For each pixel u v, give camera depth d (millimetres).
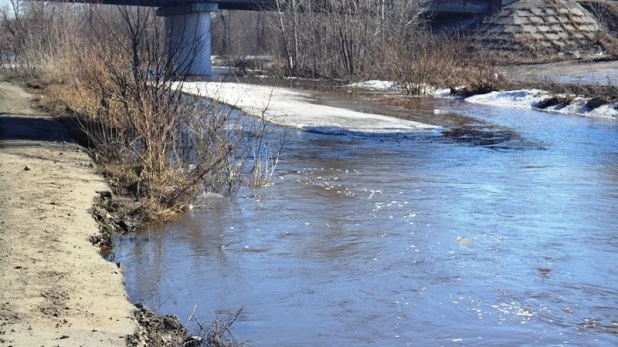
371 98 31672
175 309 7059
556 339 6430
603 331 6605
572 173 14336
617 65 44844
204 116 12789
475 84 33031
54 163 12727
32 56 34531
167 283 7789
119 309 6457
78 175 11773
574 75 39094
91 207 9852
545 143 18750
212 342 6188
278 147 17047
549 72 41688
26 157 13250
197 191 11672
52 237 8297
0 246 7867
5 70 39312
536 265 8438
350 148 17266
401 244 9211
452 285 7754
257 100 27047
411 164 15156
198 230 9875
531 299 7375
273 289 7625
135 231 9844
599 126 22484
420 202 11516
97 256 7863
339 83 42938
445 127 21859
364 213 10766
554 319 6875
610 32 59469
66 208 9602
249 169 14180
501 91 31531
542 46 54969
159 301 7262
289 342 6320
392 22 46438
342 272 8156
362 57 45031
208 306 7148
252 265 8391
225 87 31531
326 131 19875
